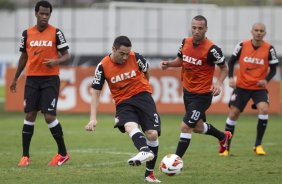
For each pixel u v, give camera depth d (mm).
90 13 146375
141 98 28438
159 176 30656
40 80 34375
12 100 75000
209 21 140625
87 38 146875
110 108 73250
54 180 29422
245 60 40469
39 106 34719
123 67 28375
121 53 27719
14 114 75062
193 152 40906
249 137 51312
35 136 52125
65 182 28812
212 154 39812
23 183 28688
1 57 120312
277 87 72625
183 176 30656
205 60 32188
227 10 147375
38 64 34188
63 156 35156
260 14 147000
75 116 72250
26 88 34562
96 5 149125
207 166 34219
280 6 148000
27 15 149875
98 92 28516
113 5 135125
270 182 28812
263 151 39719
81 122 65250
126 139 49812
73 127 60000
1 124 63250
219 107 72250
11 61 120062
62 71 72938
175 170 27844
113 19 137750
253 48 40406
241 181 29094
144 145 26484
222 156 38750
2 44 150875
